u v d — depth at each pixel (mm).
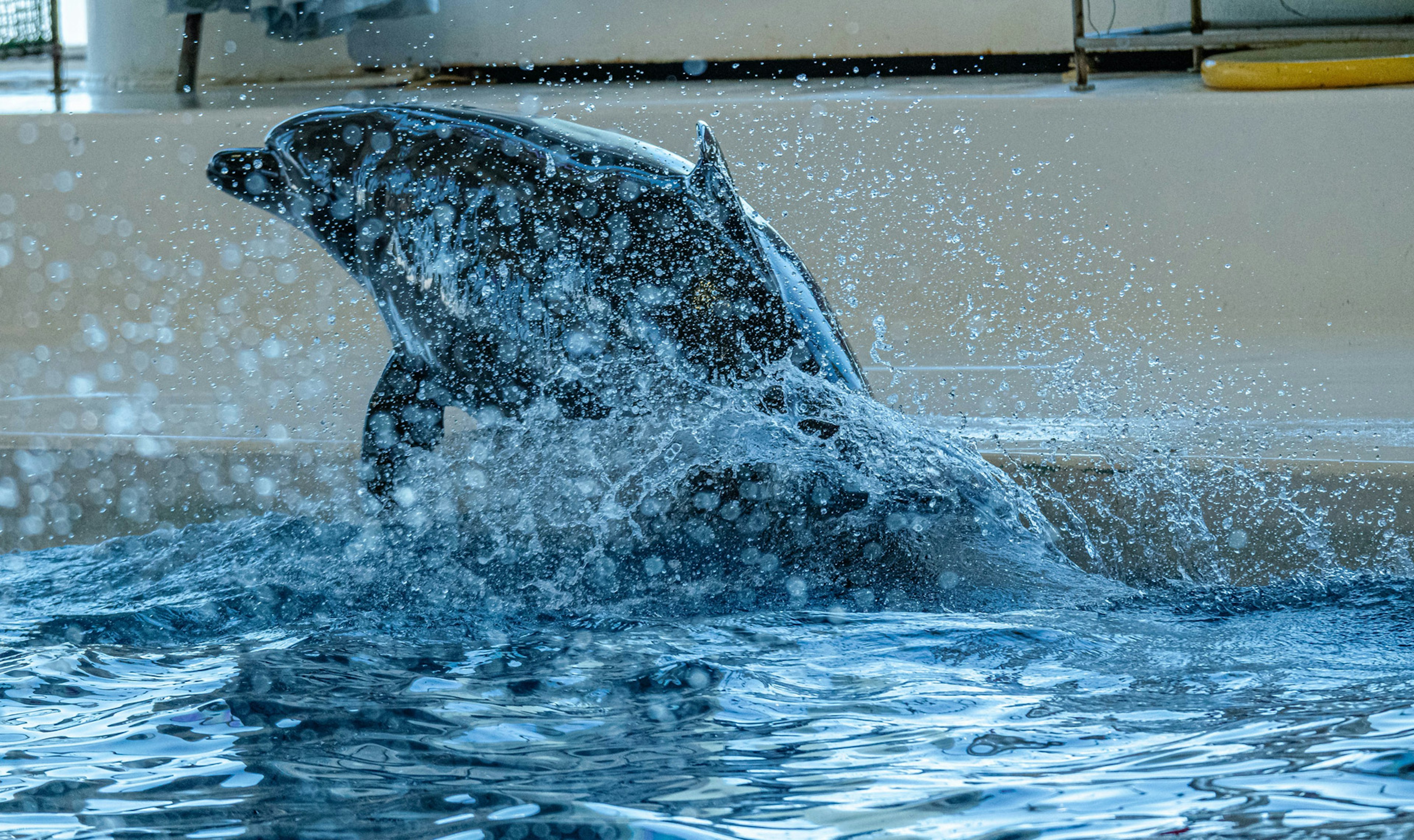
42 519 8172
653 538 5293
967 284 12461
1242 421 7887
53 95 15523
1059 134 12172
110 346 12203
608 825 2945
